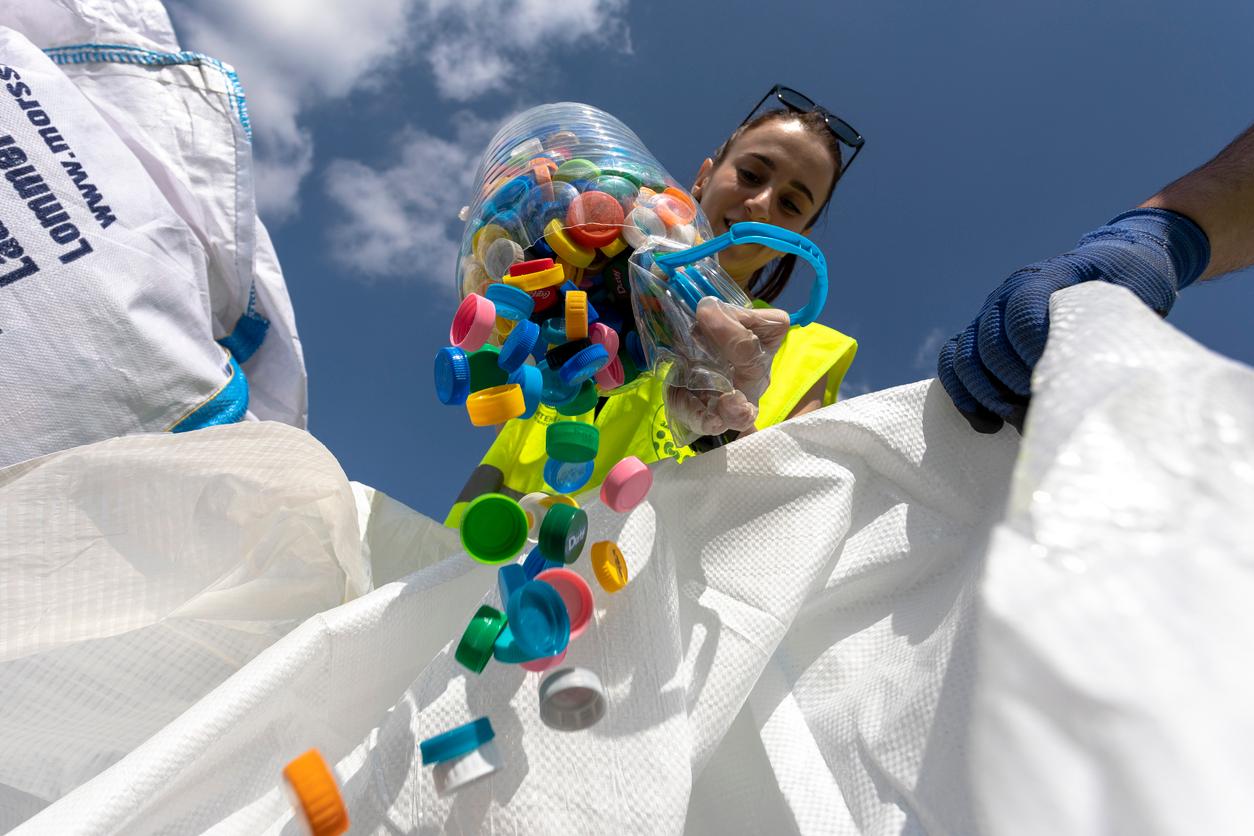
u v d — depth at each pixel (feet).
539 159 4.63
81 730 3.40
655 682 3.16
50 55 5.18
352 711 3.51
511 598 2.82
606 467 5.11
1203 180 3.50
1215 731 1.35
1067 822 1.34
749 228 3.59
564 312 4.11
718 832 3.41
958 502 3.84
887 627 3.65
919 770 2.89
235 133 5.57
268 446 3.89
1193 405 1.77
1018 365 3.29
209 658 3.68
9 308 4.05
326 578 4.25
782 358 5.36
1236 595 1.49
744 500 3.84
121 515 3.69
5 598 3.42
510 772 2.86
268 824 3.06
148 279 4.56
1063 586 1.55
